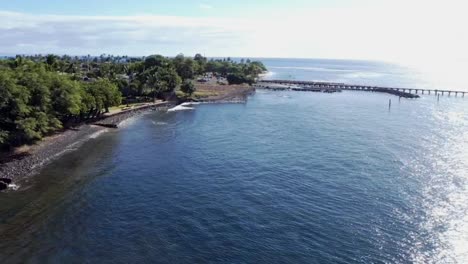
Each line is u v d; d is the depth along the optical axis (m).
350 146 95.31
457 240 47.94
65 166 77.25
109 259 43.50
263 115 143.25
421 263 43.12
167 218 53.94
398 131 115.31
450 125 127.00
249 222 52.72
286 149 91.75
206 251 45.34
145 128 117.19
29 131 78.50
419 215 54.94
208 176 72.00
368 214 55.34
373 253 45.09
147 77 177.62
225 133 109.94
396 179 70.19
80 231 49.97
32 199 59.97
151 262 43.00
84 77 199.12
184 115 142.88
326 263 43.03
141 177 71.38
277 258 43.94
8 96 75.81
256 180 69.69
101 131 111.06
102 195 62.34
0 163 75.06
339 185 67.06
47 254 44.31
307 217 54.34
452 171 75.06
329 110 158.75
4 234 48.59
